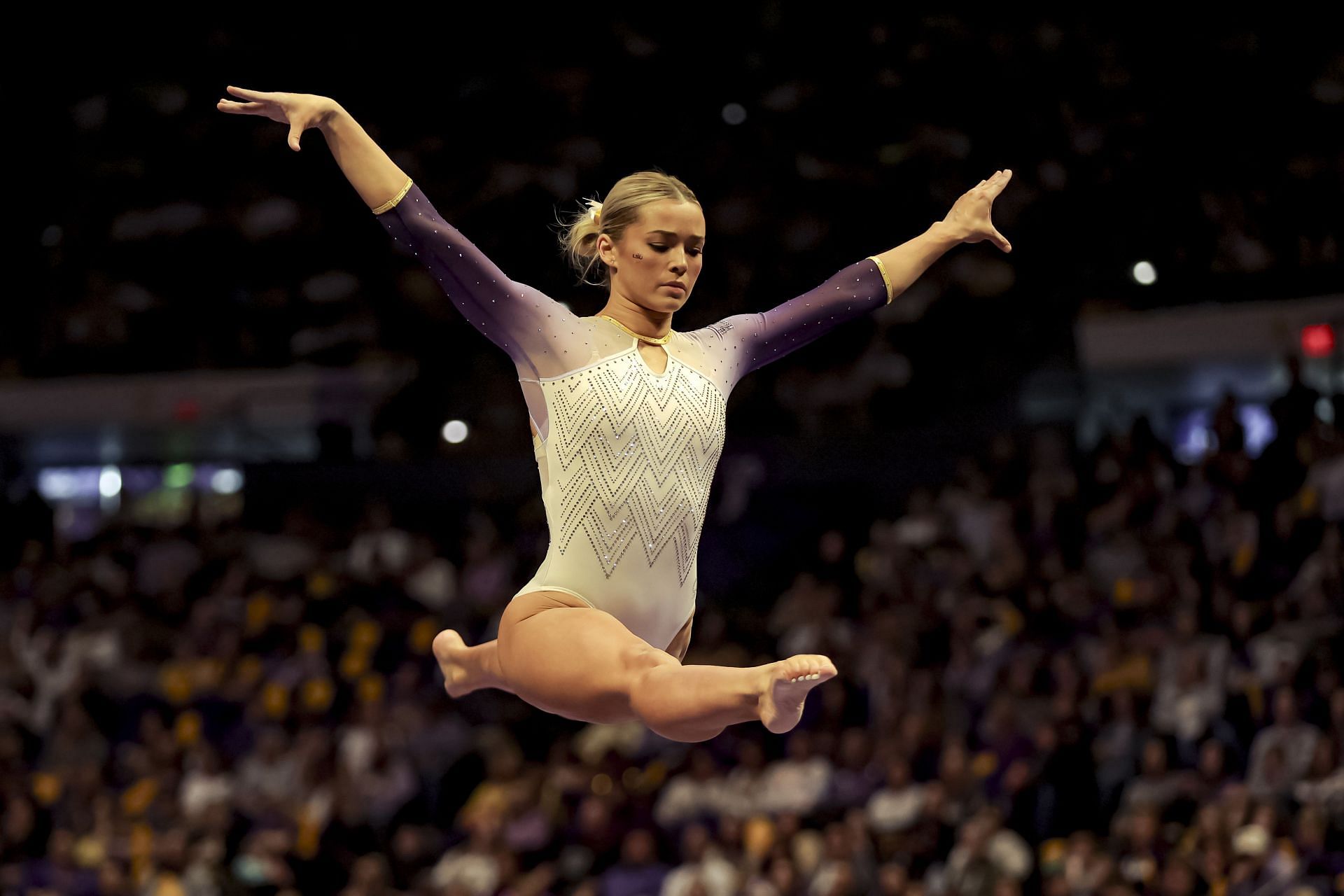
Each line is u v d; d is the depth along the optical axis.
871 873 24.09
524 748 31.28
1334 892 20.62
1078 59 38.28
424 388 39.03
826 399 37.53
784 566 36.56
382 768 29.55
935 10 40.22
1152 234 35.62
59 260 42.12
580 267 9.58
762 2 41.44
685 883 24.88
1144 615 28.14
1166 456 32.44
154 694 33.84
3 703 34.06
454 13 42.97
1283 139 35.59
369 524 38.16
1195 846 22.09
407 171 41.47
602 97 41.53
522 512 38.69
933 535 32.97
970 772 25.41
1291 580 27.44
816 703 28.84
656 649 7.91
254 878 27.39
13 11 43.22
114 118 43.28
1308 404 30.05
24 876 29.20
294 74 43.56
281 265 41.19
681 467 8.52
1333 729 23.30
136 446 41.88
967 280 36.41
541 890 25.89
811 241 38.41
